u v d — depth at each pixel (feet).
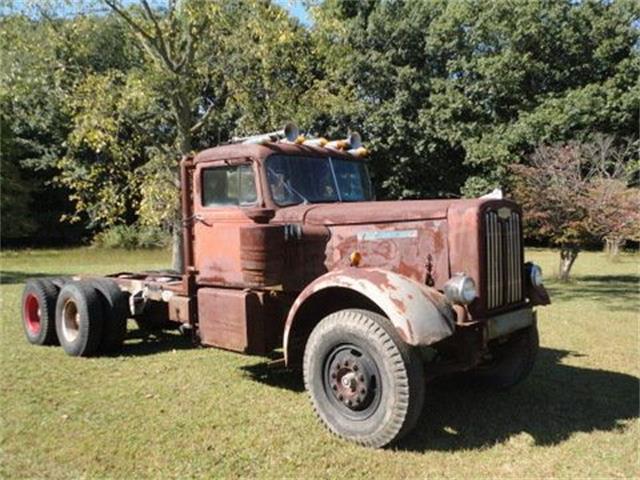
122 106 30.32
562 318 27.22
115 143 31.65
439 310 12.70
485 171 77.56
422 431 13.44
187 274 18.15
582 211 40.70
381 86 77.92
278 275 15.23
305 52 32.86
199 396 15.66
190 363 18.98
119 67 34.17
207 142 39.86
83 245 90.99
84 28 31.12
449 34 79.15
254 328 15.78
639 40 77.46
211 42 31.58
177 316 18.89
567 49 77.56
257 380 17.15
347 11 79.77
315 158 17.42
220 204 17.19
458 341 13.65
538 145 60.75
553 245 67.00
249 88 32.55
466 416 14.39
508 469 11.56
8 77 30.50
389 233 14.44
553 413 14.58
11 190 84.79
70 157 49.21
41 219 92.38
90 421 13.83
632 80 73.61
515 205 14.89
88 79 30.55
